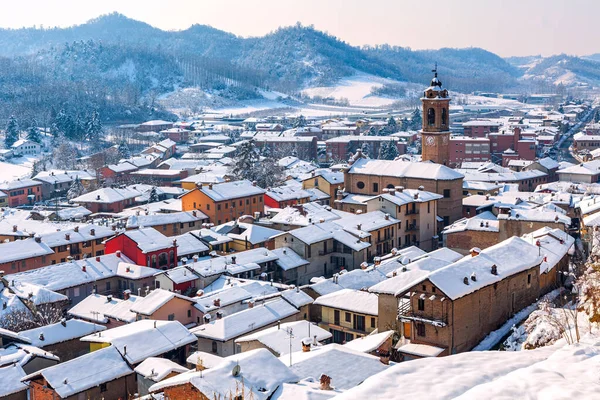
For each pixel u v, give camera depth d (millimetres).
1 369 69875
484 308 68875
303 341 61031
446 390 32406
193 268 112938
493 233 123750
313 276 126062
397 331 69125
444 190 161375
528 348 53688
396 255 117125
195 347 81625
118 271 121188
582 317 54406
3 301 101562
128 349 71938
